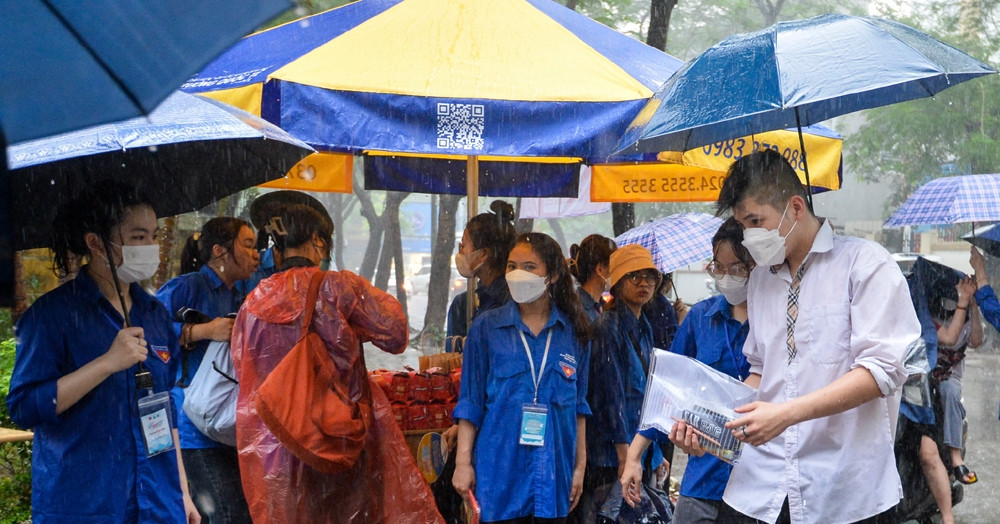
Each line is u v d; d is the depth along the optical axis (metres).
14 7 2.64
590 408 5.43
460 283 42.53
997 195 8.31
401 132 5.04
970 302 7.45
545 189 9.25
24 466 7.40
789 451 3.85
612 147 5.20
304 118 5.00
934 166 29.30
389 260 31.06
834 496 3.78
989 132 27.52
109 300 4.10
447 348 6.94
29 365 3.82
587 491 5.56
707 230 8.62
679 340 5.18
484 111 5.11
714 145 6.48
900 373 3.54
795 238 3.78
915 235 36.53
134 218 3.99
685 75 4.27
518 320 5.00
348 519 4.73
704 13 30.34
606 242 6.16
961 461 7.24
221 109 4.33
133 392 4.06
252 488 4.64
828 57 3.92
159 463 4.11
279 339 4.62
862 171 31.48
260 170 5.24
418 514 4.84
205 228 5.91
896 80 3.73
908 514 6.93
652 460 5.77
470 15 5.93
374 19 5.88
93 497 3.89
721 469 4.73
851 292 3.75
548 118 5.16
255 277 6.50
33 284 10.80
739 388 3.80
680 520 4.88
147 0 2.62
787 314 3.86
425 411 5.76
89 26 2.64
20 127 2.62
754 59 4.03
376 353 22.75
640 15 24.69
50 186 4.64
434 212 29.27
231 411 5.05
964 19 27.61
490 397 4.95
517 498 4.84
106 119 2.63
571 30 6.23
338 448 4.56
